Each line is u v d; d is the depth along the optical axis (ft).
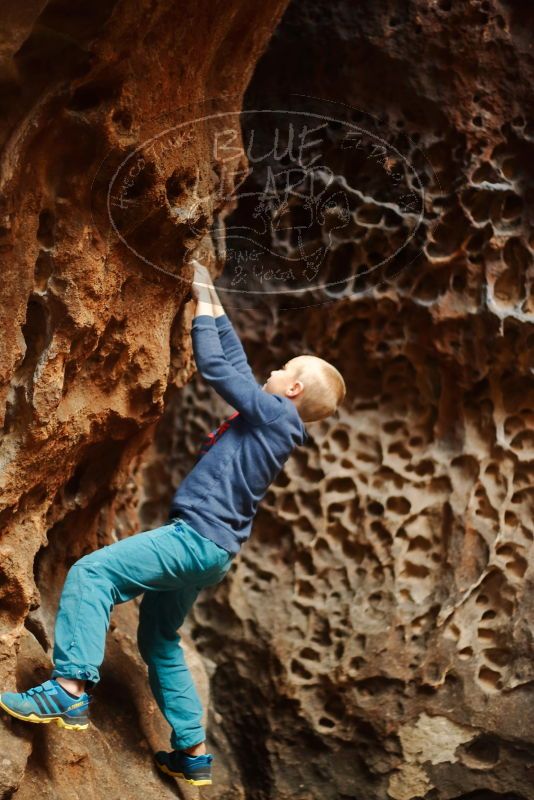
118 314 8.40
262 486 8.67
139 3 6.85
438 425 12.10
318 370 8.96
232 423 8.82
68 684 7.64
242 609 12.10
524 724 11.65
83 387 8.46
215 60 8.40
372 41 11.02
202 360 8.55
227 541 8.44
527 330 11.33
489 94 11.03
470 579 11.80
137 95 7.32
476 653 11.78
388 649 11.76
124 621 11.01
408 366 12.10
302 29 11.14
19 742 7.44
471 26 10.89
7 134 7.06
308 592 12.14
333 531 12.23
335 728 11.85
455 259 11.40
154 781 9.33
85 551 10.32
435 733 11.75
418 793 11.82
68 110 7.13
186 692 9.27
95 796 8.31
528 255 11.27
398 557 12.00
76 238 7.57
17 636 7.93
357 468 12.20
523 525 11.86
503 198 11.14
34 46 6.97
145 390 9.00
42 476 8.23
